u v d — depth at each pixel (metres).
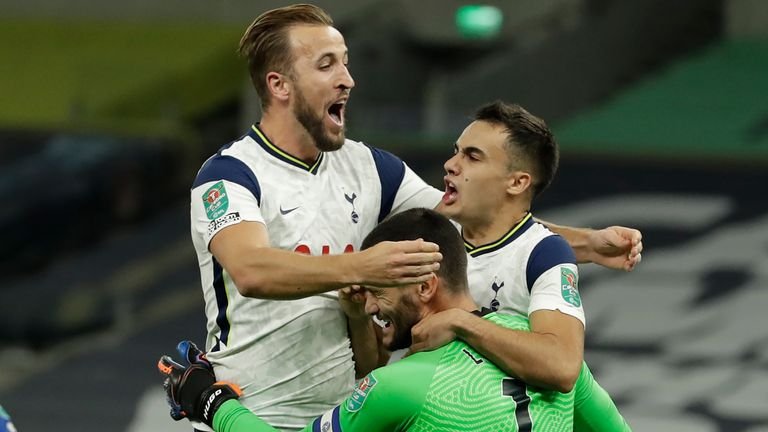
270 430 5.43
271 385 5.92
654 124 21.30
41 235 21.98
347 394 6.09
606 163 20.30
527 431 5.28
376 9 23.06
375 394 5.17
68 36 24.89
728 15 23.97
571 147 20.72
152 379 18.92
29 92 23.72
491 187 5.84
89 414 18.31
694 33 23.94
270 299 5.33
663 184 19.66
